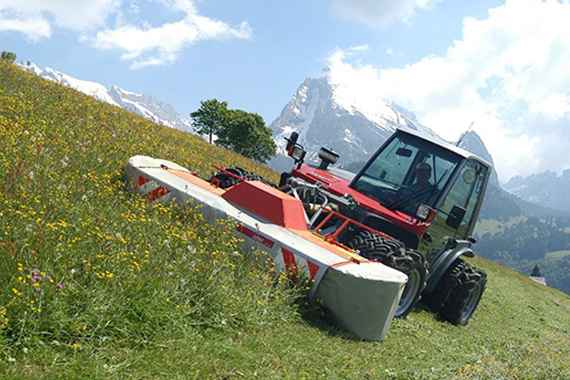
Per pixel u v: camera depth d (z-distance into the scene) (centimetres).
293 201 719
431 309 985
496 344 940
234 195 729
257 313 575
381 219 815
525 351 952
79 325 416
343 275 623
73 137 966
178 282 525
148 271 505
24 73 1853
